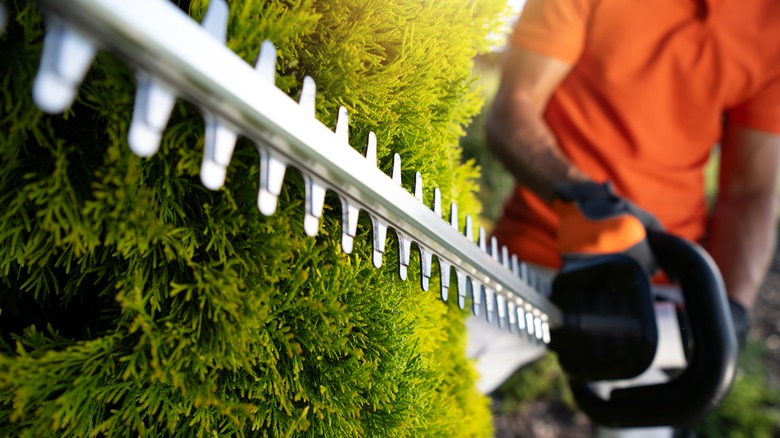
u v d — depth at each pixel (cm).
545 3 185
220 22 44
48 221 59
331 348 80
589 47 194
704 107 195
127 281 70
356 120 81
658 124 196
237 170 70
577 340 110
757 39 186
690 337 118
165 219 69
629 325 106
